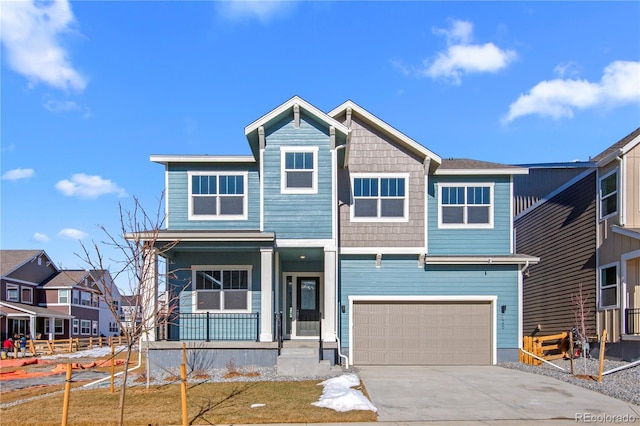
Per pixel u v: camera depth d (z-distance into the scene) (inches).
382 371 616.4
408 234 705.6
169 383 533.0
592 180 751.1
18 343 1299.2
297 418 384.5
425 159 704.4
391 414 399.9
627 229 644.1
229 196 699.4
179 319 679.7
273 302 657.0
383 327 698.2
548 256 880.3
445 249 713.6
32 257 1913.1
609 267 695.7
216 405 427.2
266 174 645.9
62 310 1969.7
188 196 698.8
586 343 668.1
